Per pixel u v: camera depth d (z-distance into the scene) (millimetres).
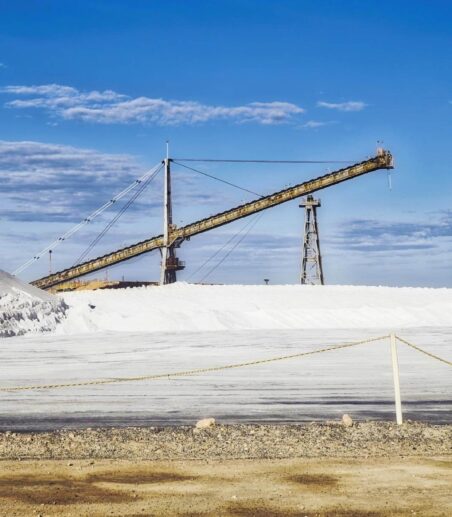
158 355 30109
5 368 25453
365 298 67938
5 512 8328
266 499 8836
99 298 62375
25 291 49594
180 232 82812
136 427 13797
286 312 53844
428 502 8695
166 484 9508
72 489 9281
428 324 52406
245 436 12391
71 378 22562
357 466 10391
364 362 26641
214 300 64000
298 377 22297
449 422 14398
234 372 23734
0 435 12609
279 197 80688
